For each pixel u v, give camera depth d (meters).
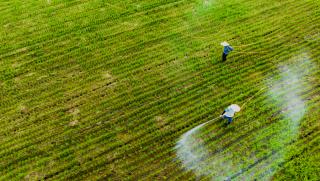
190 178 12.49
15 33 17.97
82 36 17.80
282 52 16.89
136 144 13.43
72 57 16.73
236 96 15.02
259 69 16.12
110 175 12.58
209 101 14.84
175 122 14.13
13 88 15.38
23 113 14.45
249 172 12.65
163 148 13.34
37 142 13.49
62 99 14.95
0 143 13.48
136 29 18.14
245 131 13.80
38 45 17.31
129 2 19.81
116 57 16.73
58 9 19.38
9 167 12.77
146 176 12.55
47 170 12.70
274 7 19.34
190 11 19.14
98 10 19.28
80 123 14.11
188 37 17.64
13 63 16.47
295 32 17.92
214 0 19.75
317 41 17.44
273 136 13.62
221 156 13.10
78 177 12.52
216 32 17.89
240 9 19.17
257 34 17.77
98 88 15.39
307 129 13.80
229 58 16.61
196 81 15.66
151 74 15.95
